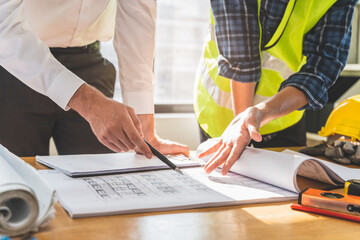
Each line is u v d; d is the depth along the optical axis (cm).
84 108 78
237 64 112
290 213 61
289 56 115
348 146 104
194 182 75
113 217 56
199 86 137
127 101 105
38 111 115
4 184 46
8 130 115
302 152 111
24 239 46
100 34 121
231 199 64
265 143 138
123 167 81
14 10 79
